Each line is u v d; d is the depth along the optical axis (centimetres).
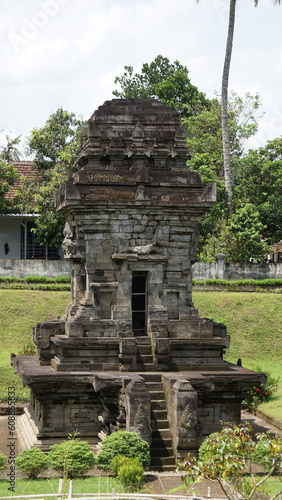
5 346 3412
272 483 1620
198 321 2131
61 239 4566
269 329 3725
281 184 5119
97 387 1888
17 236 4906
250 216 4688
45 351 2198
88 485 1591
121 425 1870
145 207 2097
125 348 2019
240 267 4416
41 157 4666
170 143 2203
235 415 2005
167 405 1914
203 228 4766
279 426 2317
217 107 5369
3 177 4803
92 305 2095
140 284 2178
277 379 2923
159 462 1812
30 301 3791
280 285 4331
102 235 2112
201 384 1906
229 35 4688
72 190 2047
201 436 1869
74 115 4759
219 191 4753
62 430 2002
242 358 3509
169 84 6222
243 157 5250
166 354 2048
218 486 1634
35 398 2211
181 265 2150
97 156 2145
